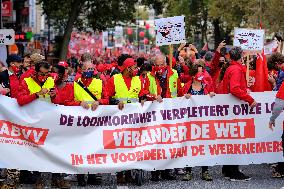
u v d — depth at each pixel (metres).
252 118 14.84
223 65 15.67
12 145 13.64
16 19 58.22
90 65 14.02
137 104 14.18
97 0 57.50
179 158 14.51
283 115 14.93
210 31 79.81
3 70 14.59
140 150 14.20
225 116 14.73
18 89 13.62
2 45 26.53
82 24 61.50
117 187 13.84
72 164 13.82
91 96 14.03
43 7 57.47
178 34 15.75
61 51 55.19
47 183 14.30
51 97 13.80
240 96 14.38
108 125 14.03
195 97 14.60
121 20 59.81
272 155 14.95
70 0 55.16
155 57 15.05
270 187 13.70
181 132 14.50
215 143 14.73
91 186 14.03
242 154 14.82
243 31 17.69
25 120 13.64
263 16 53.97
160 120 14.37
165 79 15.10
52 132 13.77
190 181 14.55
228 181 14.51
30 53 15.63
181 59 18.88
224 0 62.41
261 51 16.64
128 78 14.42
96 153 13.95
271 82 16.80
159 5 59.62
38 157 13.74
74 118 13.83
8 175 13.70
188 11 74.75
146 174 15.69
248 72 17.02
